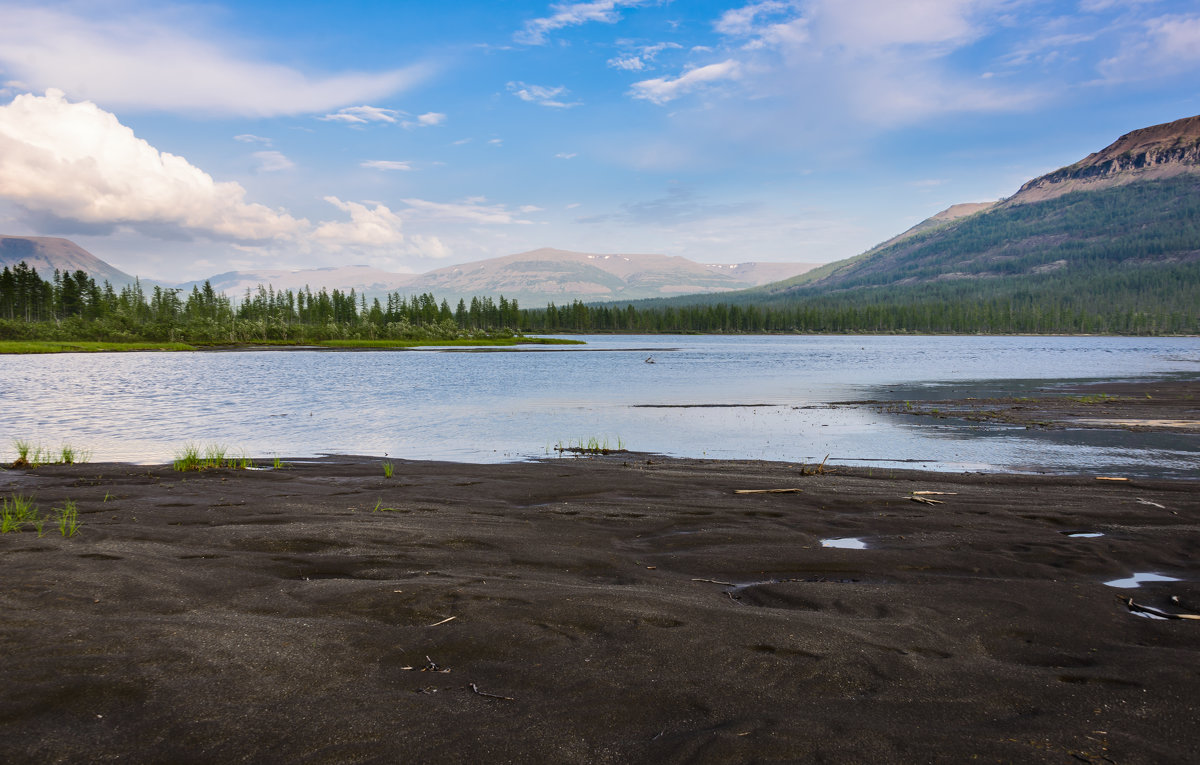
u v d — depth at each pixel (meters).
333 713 4.79
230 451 21.38
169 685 5.13
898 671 5.62
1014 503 12.96
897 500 13.15
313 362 83.25
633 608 7.01
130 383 50.94
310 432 25.98
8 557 8.55
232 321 152.25
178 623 6.40
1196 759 4.29
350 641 6.10
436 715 4.79
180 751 4.28
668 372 64.06
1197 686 5.34
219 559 8.77
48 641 5.85
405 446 22.59
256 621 6.54
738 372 63.84
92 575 7.83
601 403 36.62
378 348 131.38
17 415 31.36
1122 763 4.24
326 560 8.88
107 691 5.00
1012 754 4.34
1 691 4.94
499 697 5.09
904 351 117.25
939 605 7.35
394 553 9.27
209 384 50.03
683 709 4.93
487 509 12.46
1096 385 45.38
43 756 4.17
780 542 10.20
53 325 131.75
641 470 17.08
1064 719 4.83
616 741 4.47
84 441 23.77
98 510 11.97
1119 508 12.45
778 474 16.55
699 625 6.58
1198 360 83.19
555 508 12.52
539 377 57.88
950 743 4.47
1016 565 9.02
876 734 4.57
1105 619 6.95
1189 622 6.86
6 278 155.88
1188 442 22.30
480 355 103.94
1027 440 22.98
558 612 6.88
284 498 13.40
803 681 5.40
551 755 4.29
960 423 27.55
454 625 6.50
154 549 9.15
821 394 41.16
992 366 71.44
